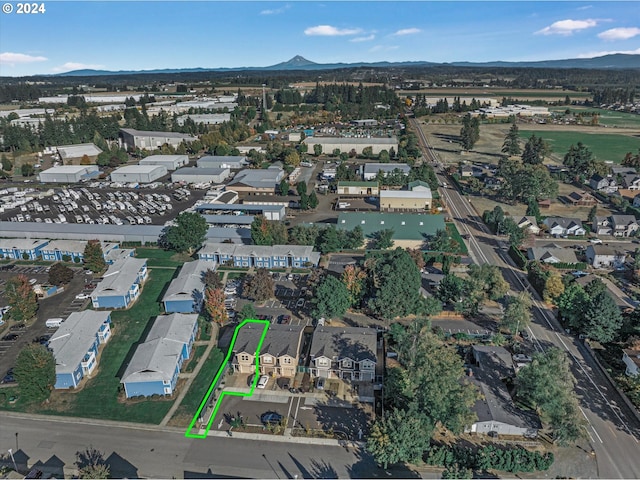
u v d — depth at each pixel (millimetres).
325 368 69875
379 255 101688
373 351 69562
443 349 61125
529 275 98875
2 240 116375
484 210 146000
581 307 79000
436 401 55531
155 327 78062
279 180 179000
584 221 134625
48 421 62500
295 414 63438
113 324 83875
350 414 63438
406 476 53875
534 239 118750
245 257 106188
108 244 115938
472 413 56312
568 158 185625
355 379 70062
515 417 59906
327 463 55719
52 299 93375
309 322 83375
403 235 114500
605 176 166625
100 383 69688
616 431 59969
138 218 140250
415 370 59156
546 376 58344
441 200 154500
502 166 177750
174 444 58531
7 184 188625
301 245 109125
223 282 98688
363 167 189625
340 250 114688
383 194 147500
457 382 58688
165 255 113375
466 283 86688
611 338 75562
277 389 68312
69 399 66500
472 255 112500
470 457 54500
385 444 53156
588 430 60031
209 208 143625
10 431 60812
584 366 72000
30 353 64250
